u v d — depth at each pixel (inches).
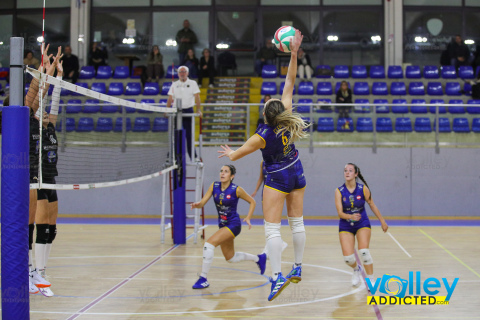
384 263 301.0
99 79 693.9
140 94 665.6
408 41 741.9
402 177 559.8
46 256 226.5
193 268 290.4
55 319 191.2
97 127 528.1
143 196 574.9
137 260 314.0
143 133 522.0
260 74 708.7
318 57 746.8
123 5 753.0
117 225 483.8
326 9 744.3
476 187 556.7
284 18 748.6
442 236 411.5
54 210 228.8
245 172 566.6
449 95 650.8
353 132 561.0
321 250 346.6
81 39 730.8
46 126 215.9
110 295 228.1
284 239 392.5
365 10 741.3
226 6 749.9
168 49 751.7
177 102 375.9
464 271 278.2
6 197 161.2
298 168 186.2
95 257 323.6
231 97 665.0
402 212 560.1
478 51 709.3
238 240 390.3
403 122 557.0
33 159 206.7
